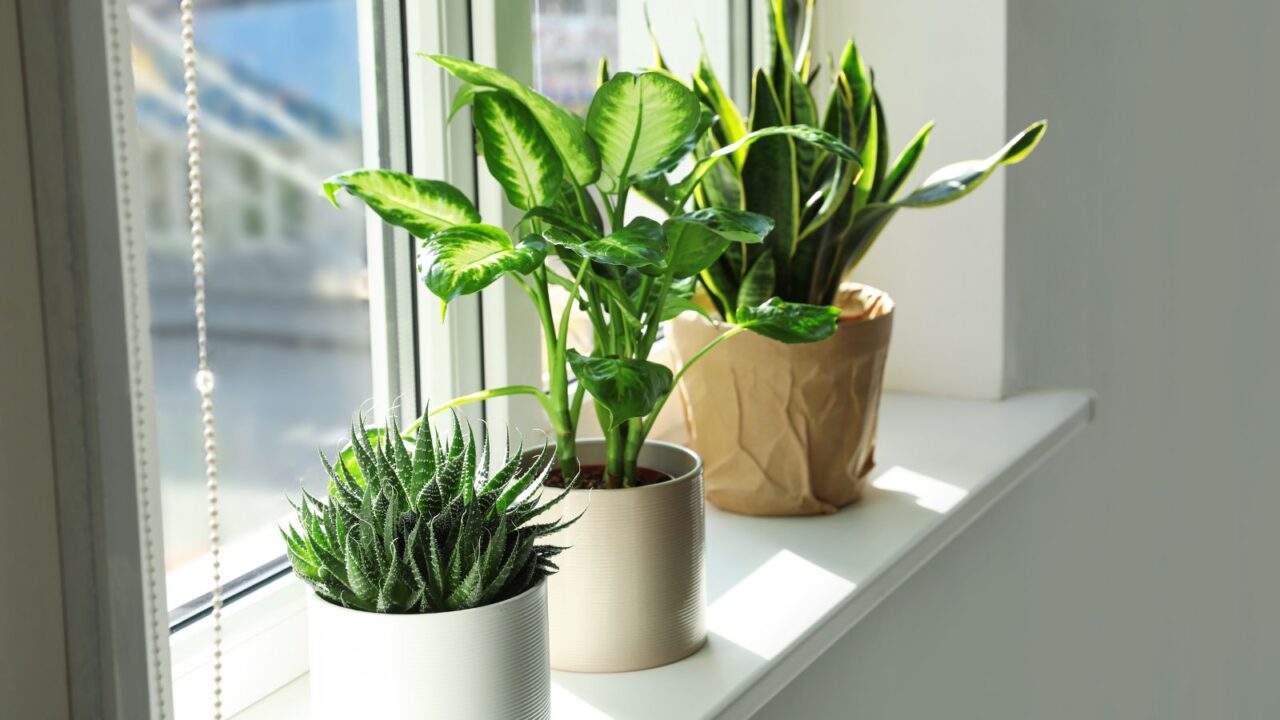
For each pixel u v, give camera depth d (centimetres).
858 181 96
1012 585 145
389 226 88
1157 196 181
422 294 87
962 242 137
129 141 46
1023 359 145
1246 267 214
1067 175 152
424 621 56
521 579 60
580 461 80
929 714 126
